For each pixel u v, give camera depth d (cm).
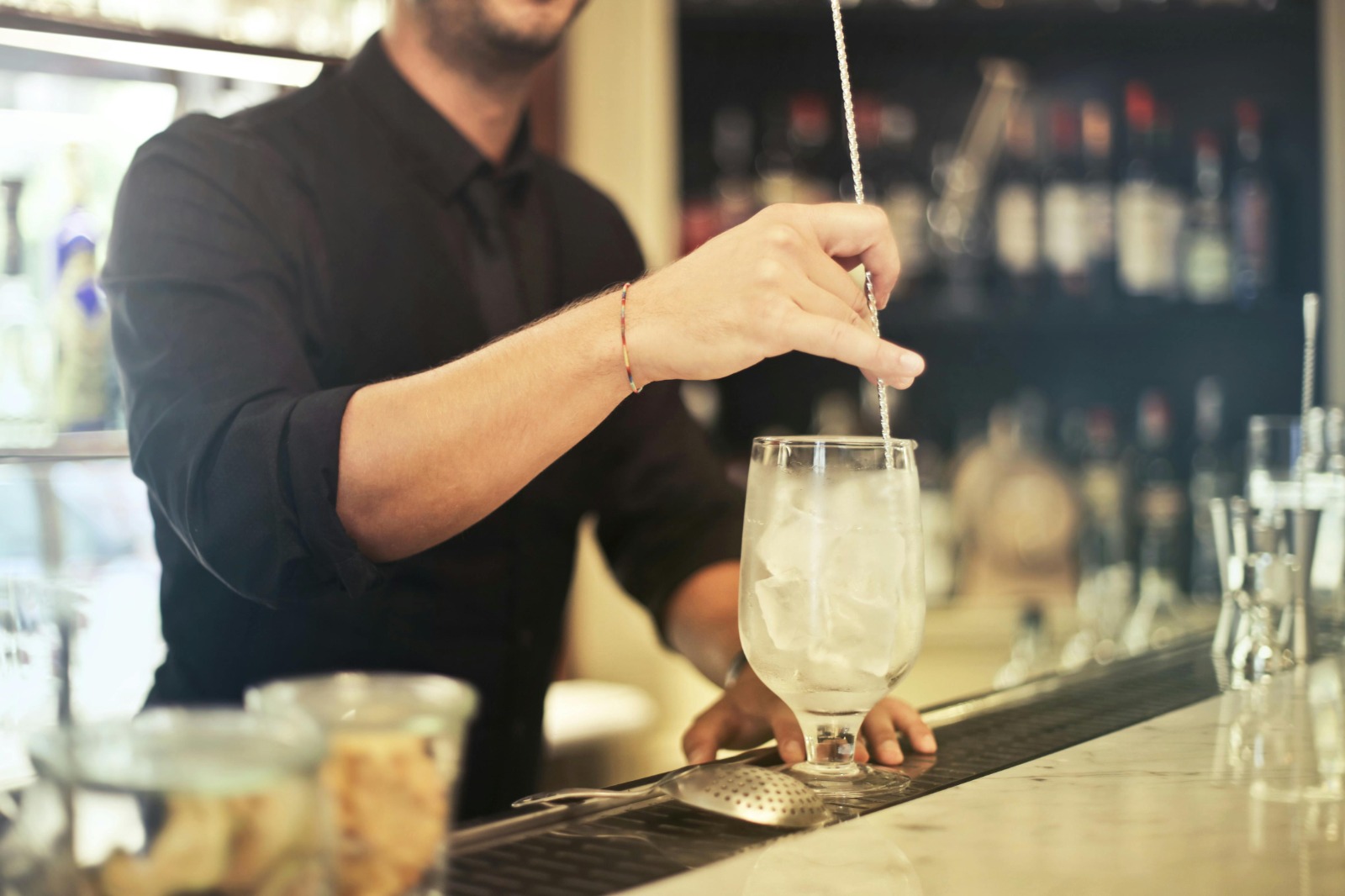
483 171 143
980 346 270
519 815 65
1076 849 61
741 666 111
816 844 61
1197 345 267
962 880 56
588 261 158
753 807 65
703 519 144
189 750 38
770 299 79
